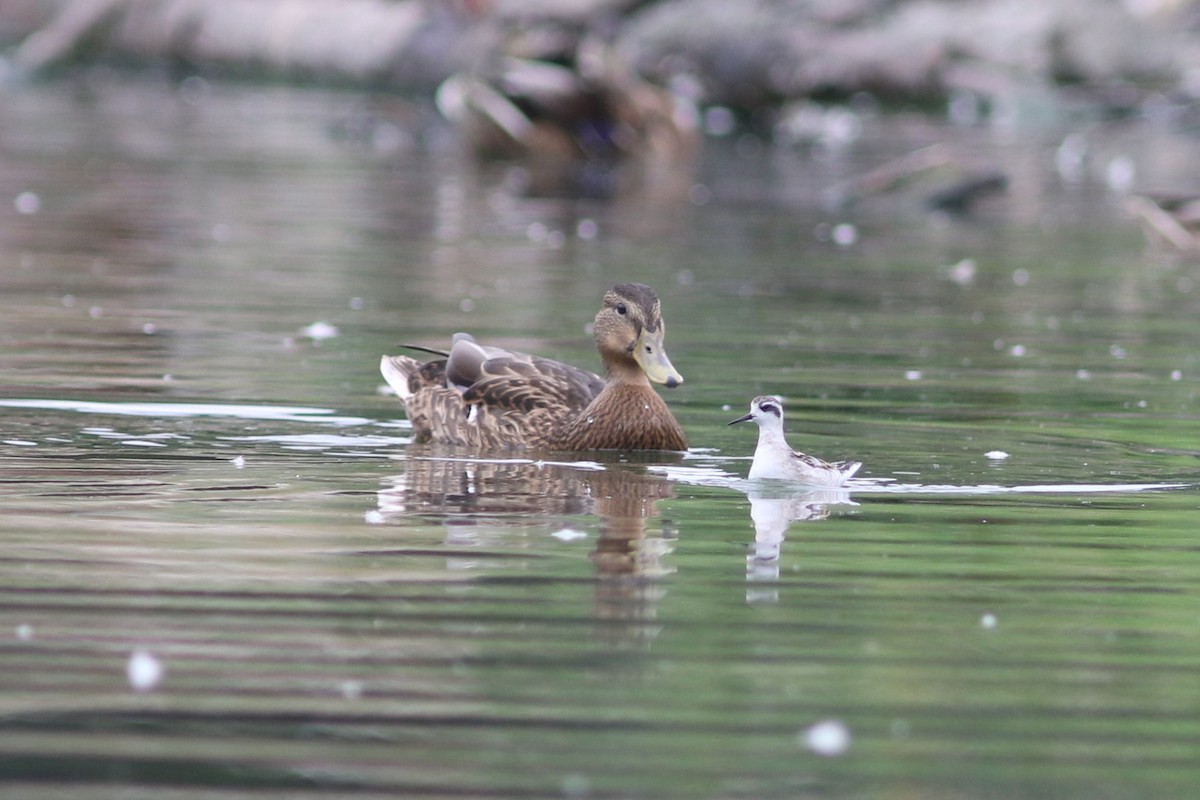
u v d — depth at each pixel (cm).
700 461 1351
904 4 5466
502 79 4244
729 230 3028
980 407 1573
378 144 4347
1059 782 743
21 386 1554
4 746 759
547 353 1827
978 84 5194
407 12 5625
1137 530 1141
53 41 5838
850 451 1379
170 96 5212
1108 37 5219
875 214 3366
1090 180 3906
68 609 927
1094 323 2125
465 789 726
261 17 5797
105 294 2144
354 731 779
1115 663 883
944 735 790
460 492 1223
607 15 5338
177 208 3048
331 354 1783
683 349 1864
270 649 874
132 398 1523
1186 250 2875
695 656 878
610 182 3756
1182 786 740
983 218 3328
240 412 1483
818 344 1919
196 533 1084
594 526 1127
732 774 743
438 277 2384
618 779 737
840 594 986
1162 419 1530
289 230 2838
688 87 5000
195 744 764
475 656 871
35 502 1154
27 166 3547
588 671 854
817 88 5216
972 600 981
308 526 1111
